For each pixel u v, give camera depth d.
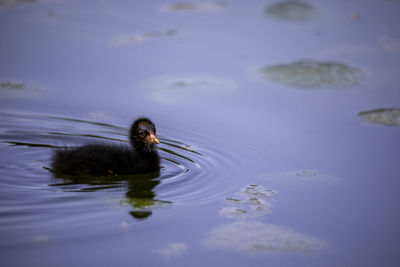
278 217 11.02
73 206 10.86
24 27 22.56
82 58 20.17
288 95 18.03
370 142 15.00
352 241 10.25
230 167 13.56
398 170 13.36
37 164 13.18
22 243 9.39
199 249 9.71
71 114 16.34
